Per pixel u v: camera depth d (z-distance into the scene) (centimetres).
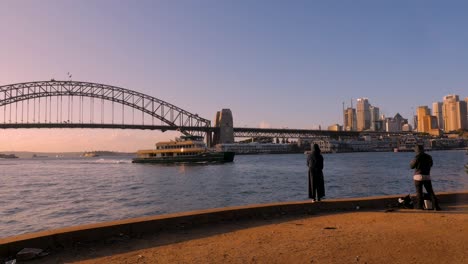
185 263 705
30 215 2691
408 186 4556
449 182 4859
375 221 1048
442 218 1063
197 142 10550
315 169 1271
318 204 1240
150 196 3716
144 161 11962
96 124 18625
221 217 1088
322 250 767
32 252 762
